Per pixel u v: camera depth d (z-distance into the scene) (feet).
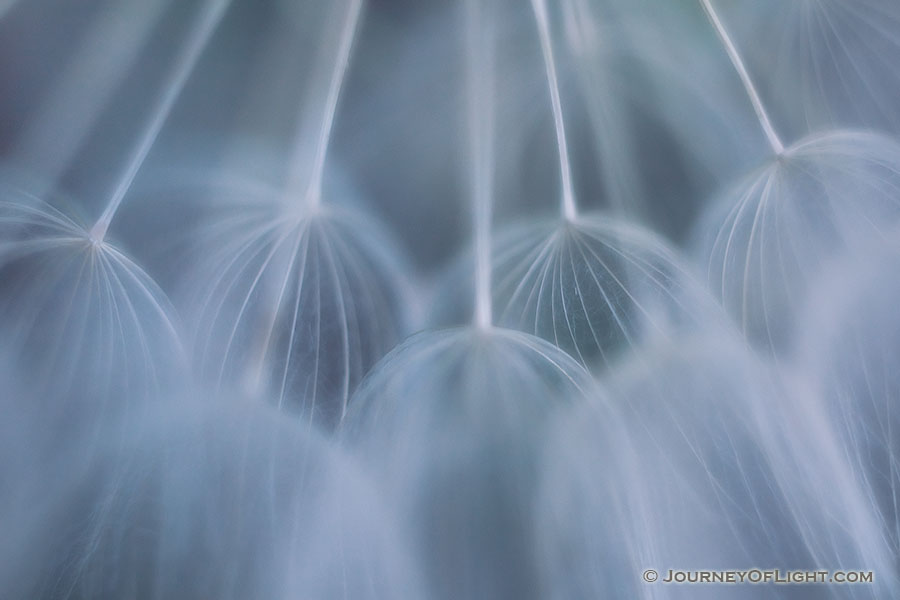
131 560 0.18
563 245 0.19
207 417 0.18
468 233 0.19
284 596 0.18
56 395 0.18
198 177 0.19
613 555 0.18
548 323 0.19
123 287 0.19
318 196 0.19
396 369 0.18
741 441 0.18
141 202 0.19
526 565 0.18
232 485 0.18
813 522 0.18
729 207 0.19
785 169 0.19
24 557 0.18
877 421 0.18
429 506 0.18
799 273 0.19
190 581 0.18
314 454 0.18
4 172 0.19
